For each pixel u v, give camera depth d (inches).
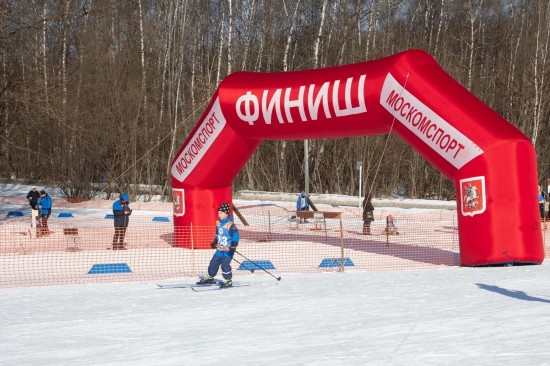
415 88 608.1
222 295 421.7
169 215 1161.4
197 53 2016.5
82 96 1501.0
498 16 2094.0
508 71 1807.3
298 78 676.1
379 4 1856.5
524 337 272.7
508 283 452.8
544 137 1718.8
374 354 253.0
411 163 1678.2
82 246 773.3
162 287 463.8
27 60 1362.0
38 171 1649.9
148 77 1738.4
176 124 1614.2
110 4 1715.1
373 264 642.2
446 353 250.1
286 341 283.3
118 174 1510.8
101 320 342.0
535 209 579.5
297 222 997.8
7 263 628.7
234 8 1934.1
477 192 577.0
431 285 450.0
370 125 642.8
